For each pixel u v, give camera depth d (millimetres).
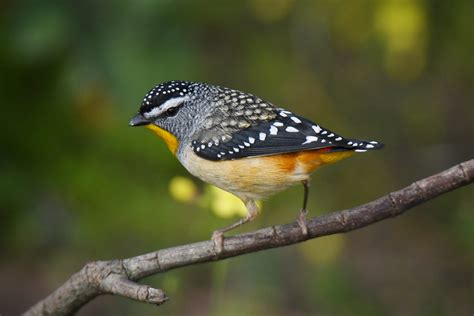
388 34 13906
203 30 14547
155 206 13750
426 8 14531
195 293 13062
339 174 15398
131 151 14055
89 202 14102
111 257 13680
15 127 14125
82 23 11828
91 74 11812
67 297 7359
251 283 12828
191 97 8117
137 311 12531
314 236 6828
